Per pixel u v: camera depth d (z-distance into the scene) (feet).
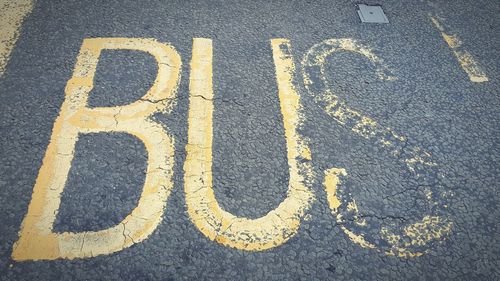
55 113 9.56
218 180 8.75
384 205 8.68
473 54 12.25
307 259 7.80
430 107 10.66
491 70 11.82
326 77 11.10
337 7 13.32
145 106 9.90
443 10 13.65
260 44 11.82
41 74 10.34
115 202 8.25
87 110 9.68
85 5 12.34
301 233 8.14
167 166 8.87
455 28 13.04
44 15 11.87
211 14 12.53
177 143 9.28
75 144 9.05
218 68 11.00
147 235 7.86
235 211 8.33
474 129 10.28
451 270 7.85
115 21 11.94
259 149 9.37
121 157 8.93
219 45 11.63
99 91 10.09
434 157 9.60
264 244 7.93
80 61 10.74
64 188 8.34
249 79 10.82
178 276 7.42
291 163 9.18
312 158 9.30
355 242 8.10
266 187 8.75
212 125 9.71
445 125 10.29
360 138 9.80
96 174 8.61
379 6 13.53
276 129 9.78
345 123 10.07
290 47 11.82
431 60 11.92
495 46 12.59
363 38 12.35
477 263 7.98
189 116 9.82
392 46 12.21
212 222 8.14
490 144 10.00
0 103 9.63
